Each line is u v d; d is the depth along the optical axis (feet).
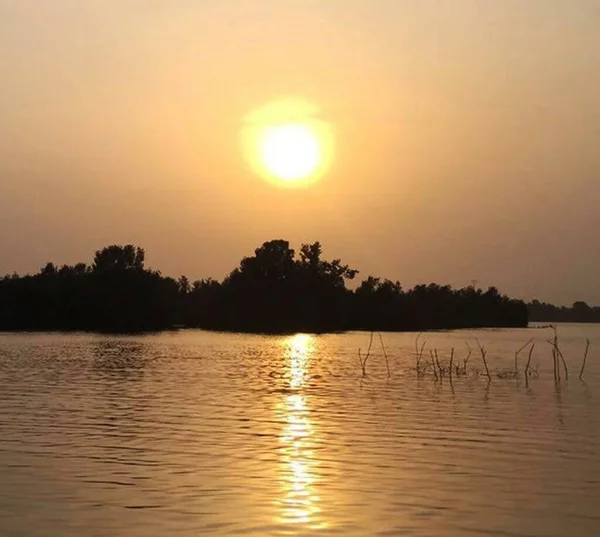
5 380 172.55
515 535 55.98
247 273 594.24
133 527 56.85
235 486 69.10
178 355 269.23
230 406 127.24
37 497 64.80
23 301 497.05
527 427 104.99
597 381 177.06
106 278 524.52
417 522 58.70
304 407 127.03
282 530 56.29
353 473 74.84
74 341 358.64
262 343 363.56
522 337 459.32
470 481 71.72
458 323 653.71
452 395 147.64
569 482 71.51
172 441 91.91
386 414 118.73
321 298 575.38
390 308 592.60
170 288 575.38
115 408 123.13
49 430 99.71
